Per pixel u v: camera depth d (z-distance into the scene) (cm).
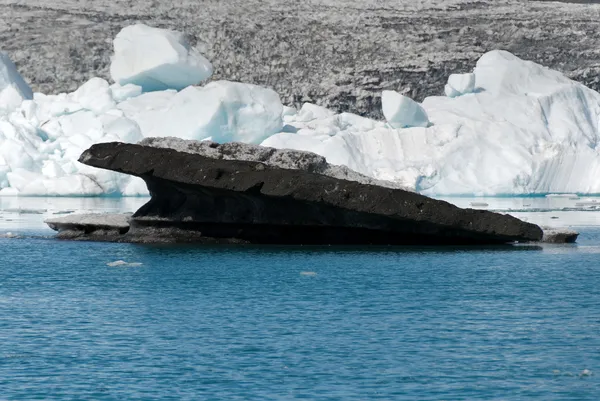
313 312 5706
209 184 8275
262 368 4459
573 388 4150
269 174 8225
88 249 8719
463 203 17350
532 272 7250
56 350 4791
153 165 8406
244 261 7756
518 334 5116
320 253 8225
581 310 5778
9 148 18488
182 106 19000
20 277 7119
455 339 5000
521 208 16138
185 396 4056
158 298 6178
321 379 4288
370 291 6412
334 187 8275
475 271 7312
